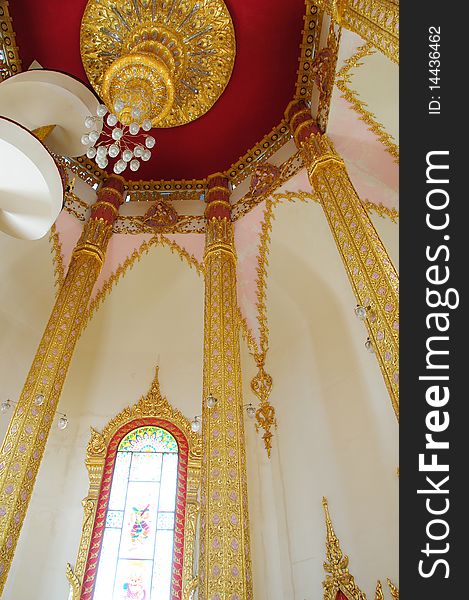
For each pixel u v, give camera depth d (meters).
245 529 5.58
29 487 5.96
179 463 9.15
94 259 9.23
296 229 9.59
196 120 10.30
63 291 8.51
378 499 7.04
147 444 9.46
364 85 7.77
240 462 6.17
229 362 7.39
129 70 8.41
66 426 9.52
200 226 10.47
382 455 7.28
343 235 6.56
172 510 8.53
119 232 10.38
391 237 8.22
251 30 9.19
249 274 10.31
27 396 6.74
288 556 7.63
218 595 5.02
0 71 9.29
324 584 7.00
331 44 8.03
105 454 9.22
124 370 10.47
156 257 10.55
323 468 7.96
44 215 6.42
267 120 10.31
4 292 9.24
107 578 7.79
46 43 9.30
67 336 7.77
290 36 9.23
